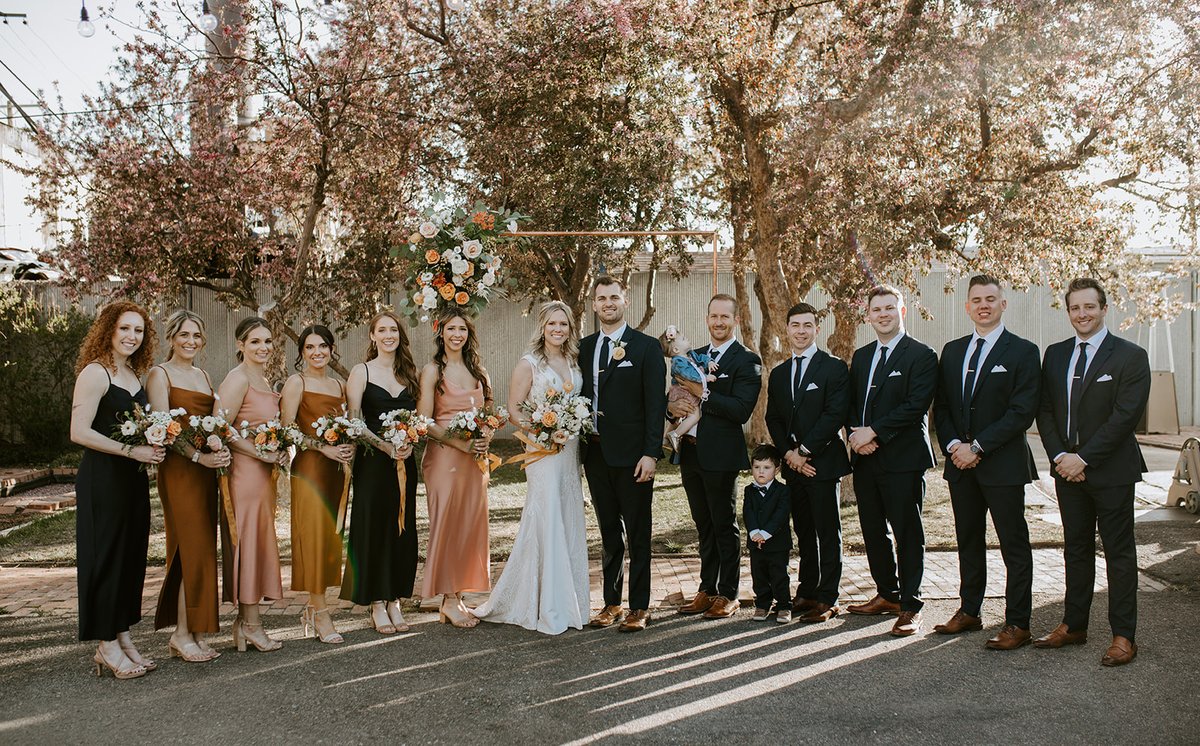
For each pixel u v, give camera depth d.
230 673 4.22
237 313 15.34
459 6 9.16
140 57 10.48
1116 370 4.26
